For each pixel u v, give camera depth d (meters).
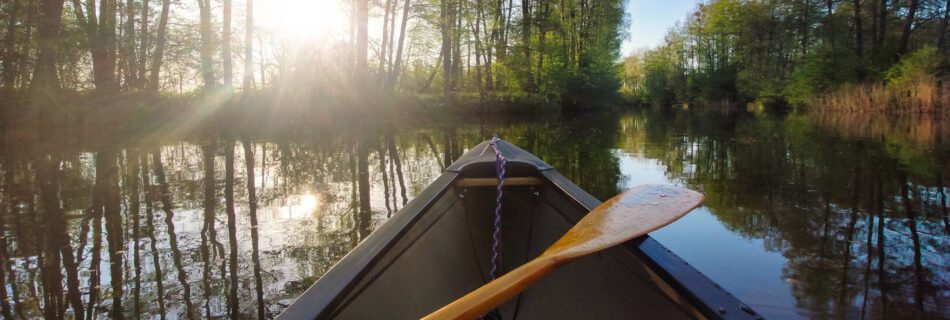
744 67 33.91
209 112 15.40
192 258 3.33
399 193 5.45
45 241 3.73
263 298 2.69
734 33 33.41
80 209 4.72
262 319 2.46
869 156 7.79
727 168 6.90
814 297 2.62
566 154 8.65
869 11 23.69
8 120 11.16
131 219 4.34
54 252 3.49
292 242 3.66
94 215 4.49
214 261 3.27
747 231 3.76
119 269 3.14
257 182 6.12
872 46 22.55
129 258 3.34
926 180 5.69
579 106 28.84
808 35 28.48
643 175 6.38
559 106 27.70
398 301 1.82
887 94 19.08
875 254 3.25
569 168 6.98
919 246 3.38
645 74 49.56
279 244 3.62
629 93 54.09
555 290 2.26
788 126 15.37
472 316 1.24
